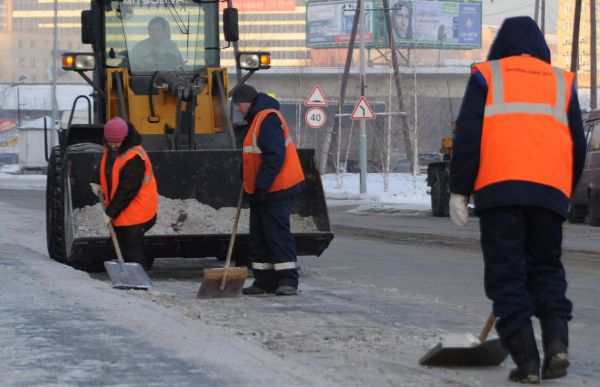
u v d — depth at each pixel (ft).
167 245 78.95
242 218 82.23
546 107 41.50
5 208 190.70
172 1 95.96
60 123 131.13
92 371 38.99
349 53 391.86
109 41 95.04
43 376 37.99
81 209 82.58
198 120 94.17
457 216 41.86
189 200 83.30
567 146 41.68
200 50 96.07
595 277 83.76
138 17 95.50
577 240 123.54
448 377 41.52
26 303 57.62
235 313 61.00
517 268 40.75
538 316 42.24
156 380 37.52
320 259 98.73
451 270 88.94
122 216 73.97
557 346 40.91
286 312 61.77
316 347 48.73
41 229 130.72
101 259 78.64
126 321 51.29
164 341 45.62
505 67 42.01
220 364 40.63
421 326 56.44
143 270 71.72
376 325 56.54
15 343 44.70
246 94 70.18
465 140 41.52
